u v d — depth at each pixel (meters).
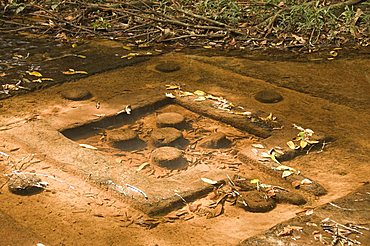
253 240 3.25
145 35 5.91
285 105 4.63
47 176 3.72
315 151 4.04
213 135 4.16
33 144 3.98
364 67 5.32
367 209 3.48
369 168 3.89
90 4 6.21
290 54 5.57
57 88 4.79
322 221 3.38
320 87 4.93
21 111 4.43
